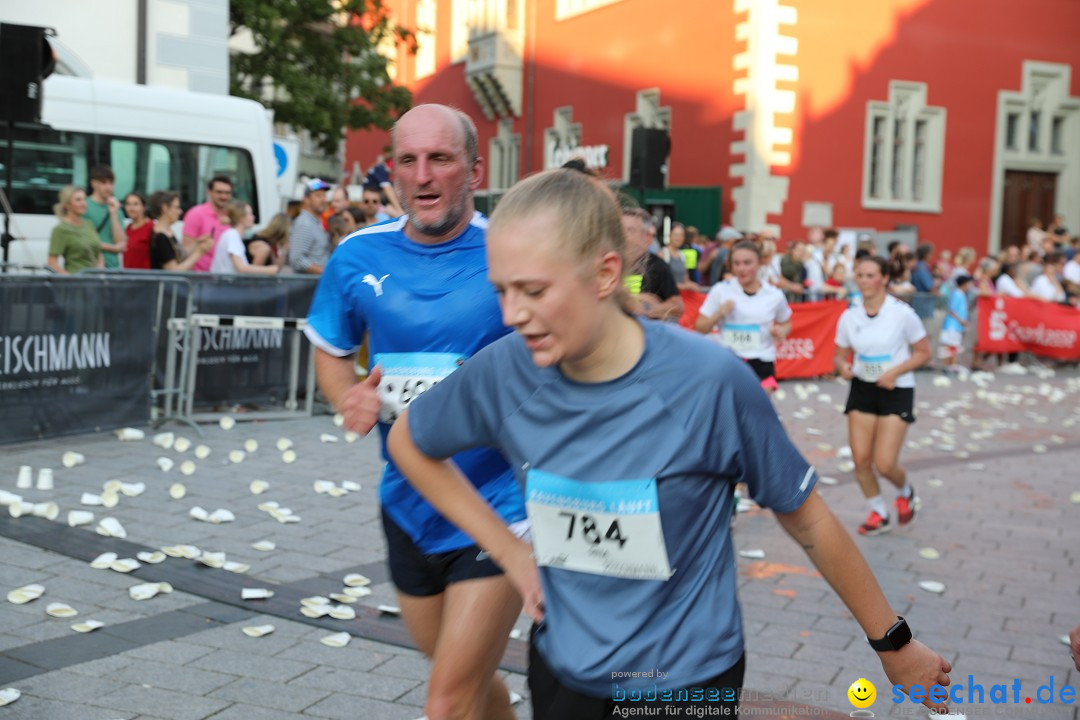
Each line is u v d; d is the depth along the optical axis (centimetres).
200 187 1357
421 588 291
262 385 991
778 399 1280
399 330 293
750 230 2159
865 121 2244
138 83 1588
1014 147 2455
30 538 557
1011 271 1781
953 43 2331
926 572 582
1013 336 1728
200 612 463
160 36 1600
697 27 2291
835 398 1316
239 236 1073
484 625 265
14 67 965
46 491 662
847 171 2234
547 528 198
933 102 2319
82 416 821
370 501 684
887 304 648
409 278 293
